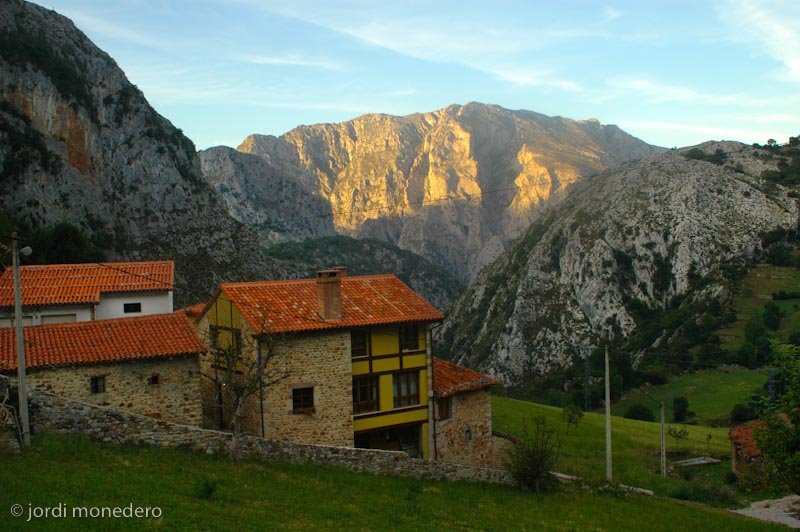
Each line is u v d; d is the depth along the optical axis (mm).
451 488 31734
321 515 22938
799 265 148000
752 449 45938
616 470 46812
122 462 24328
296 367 33719
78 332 31422
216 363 38125
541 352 162000
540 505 31141
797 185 176000
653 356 128125
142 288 45062
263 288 36750
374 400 36438
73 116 134375
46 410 25562
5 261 48156
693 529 30109
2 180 114312
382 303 38000
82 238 92250
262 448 29328
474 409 41031
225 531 19062
